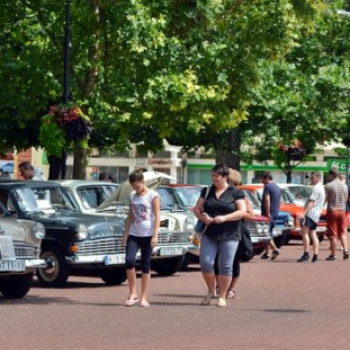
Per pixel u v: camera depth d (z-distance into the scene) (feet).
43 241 113.70
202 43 169.78
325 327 82.02
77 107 155.63
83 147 157.58
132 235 96.78
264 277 127.24
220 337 76.18
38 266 99.40
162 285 117.08
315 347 71.26
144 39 164.04
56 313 90.74
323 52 246.27
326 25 245.45
